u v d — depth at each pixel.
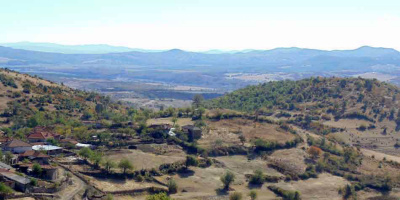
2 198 114.94
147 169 173.00
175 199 150.38
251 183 181.00
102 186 149.88
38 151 169.00
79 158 175.12
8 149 174.75
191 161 186.12
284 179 190.25
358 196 184.25
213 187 169.75
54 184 133.50
